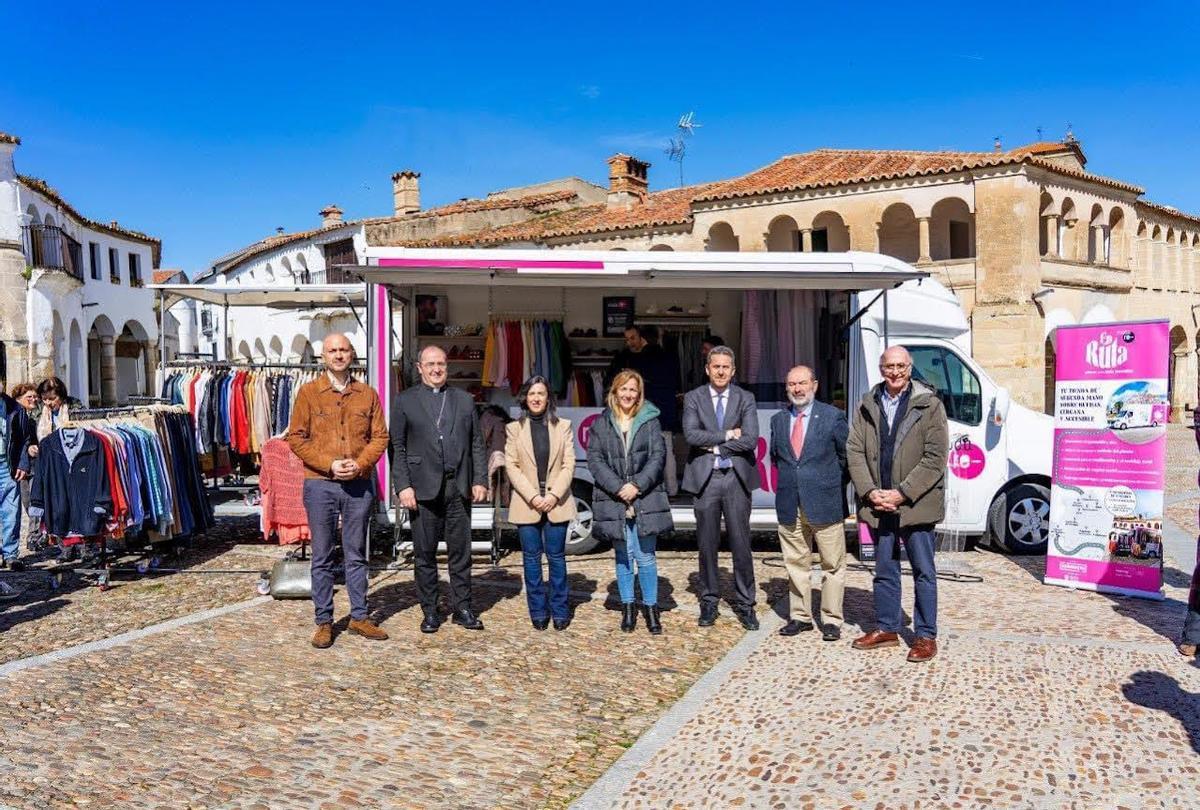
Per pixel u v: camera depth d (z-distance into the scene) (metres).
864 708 4.96
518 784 4.38
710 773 4.35
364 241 25.55
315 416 6.50
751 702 5.20
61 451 7.86
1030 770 4.18
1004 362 21.11
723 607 7.50
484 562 9.38
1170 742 4.46
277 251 32.50
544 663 6.10
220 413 12.36
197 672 5.84
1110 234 26.27
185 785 4.27
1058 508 8.00
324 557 6.49
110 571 8.59
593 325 11.19
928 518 5.78
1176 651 5.91
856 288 8.47
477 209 28.39
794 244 24.70
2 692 5.44
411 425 6.71
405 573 8.82
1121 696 5.07
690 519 9.73
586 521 9.85
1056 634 6.36
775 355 10.20
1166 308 30.17
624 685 5.70
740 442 6.69
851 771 4.23
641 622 7.05
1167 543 10.34
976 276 21.33
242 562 9.34
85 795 4.14
